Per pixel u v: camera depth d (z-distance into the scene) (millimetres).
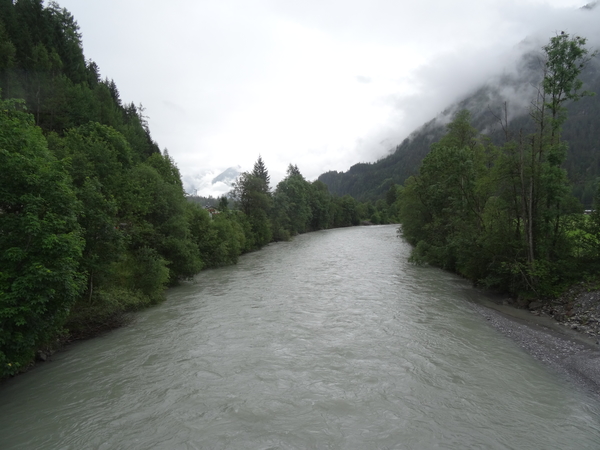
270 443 7895
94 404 9664
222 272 32250
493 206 24234
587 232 18578
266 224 58375
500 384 10484
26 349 10742
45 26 71375
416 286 24312
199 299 21531
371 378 10914
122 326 16375
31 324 10500
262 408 9328
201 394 10117
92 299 16406
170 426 8594
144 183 25734
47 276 10414
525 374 11117
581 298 17000
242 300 21016
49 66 60562
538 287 19312
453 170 28188
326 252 46531
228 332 15344
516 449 7617
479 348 13250
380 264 34750
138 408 9430
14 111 13875
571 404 9406
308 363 12055
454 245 26125
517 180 21234
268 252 49312
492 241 21953
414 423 8586
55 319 11508
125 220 22203
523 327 15664
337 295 21781
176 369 11773
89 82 80938
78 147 21422
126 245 22047
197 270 27359
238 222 49938
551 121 20188
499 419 8734
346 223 128000
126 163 27656
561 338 14195
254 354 12914
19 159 10953
